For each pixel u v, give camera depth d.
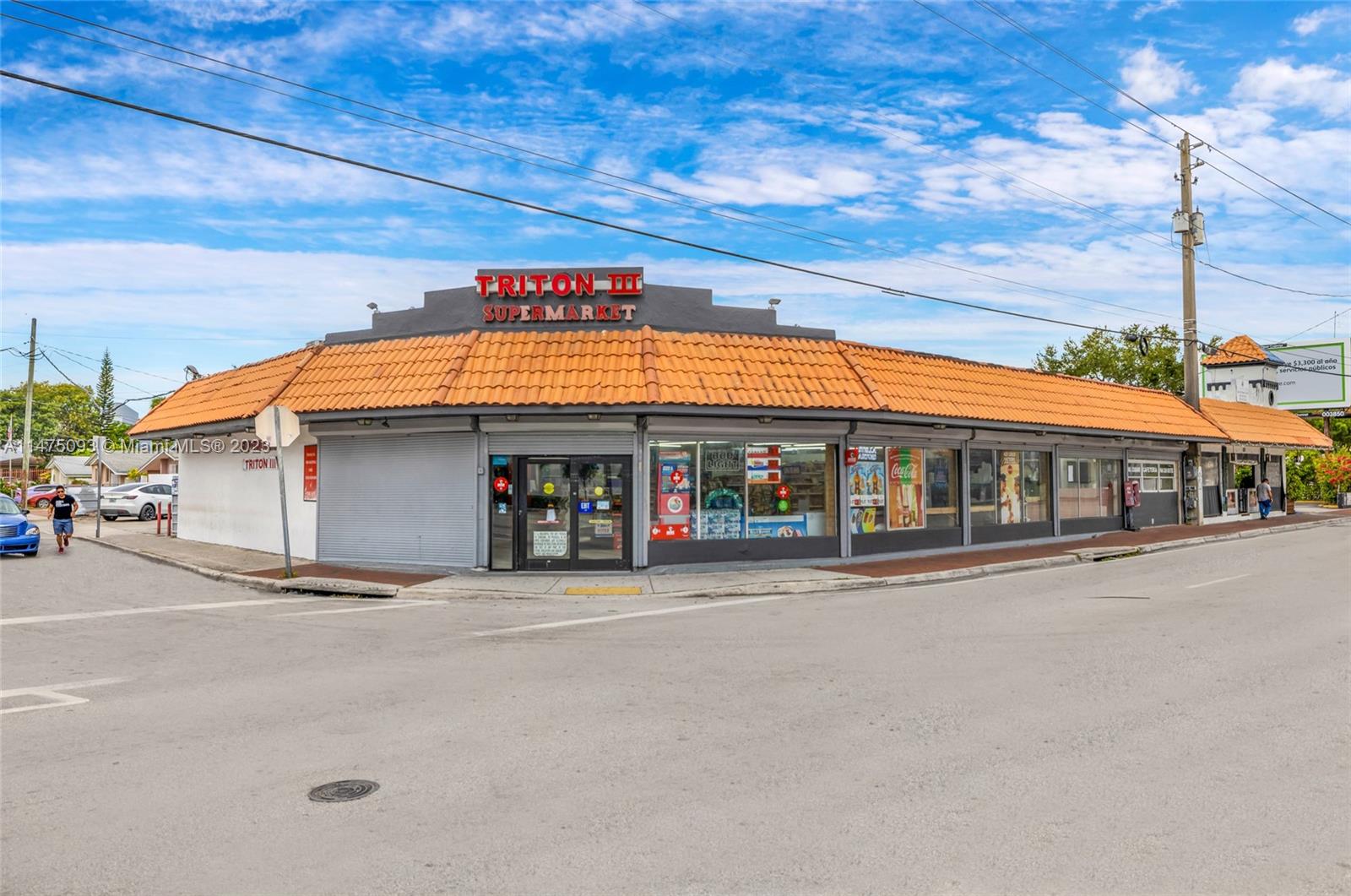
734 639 10.26
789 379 17.53
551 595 14.55
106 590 15.52
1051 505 23.98
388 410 16.25
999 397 21.80
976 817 4.74
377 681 8.28
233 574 16.80
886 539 19.36
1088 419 23.92
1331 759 5.60
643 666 8.77
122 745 6.32
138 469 52.88
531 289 17.77
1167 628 10.35
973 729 6.37
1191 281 30.89
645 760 5.80
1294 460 47.41
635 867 4.20
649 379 16.06
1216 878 3.99
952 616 11.78
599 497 16.89
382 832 4.66
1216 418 31.78
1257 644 9.27
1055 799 4.98
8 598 14.56
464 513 16.94
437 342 17.67
